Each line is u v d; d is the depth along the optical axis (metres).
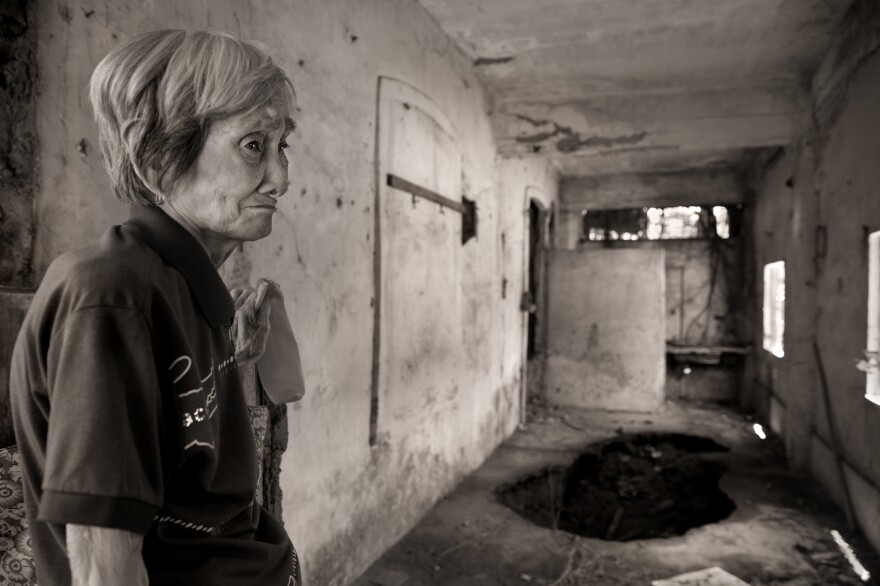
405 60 3.68
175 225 0.85
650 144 5.47
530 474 5.09
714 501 4.95
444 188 4.37
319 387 2.80
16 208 1.50
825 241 4.85
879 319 3.70
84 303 0.70
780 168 6.45
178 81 0.82
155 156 0.83
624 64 4.96
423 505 4.07
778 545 3.70
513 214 6.43
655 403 7.66
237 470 0.93
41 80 1.54
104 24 1.70
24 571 1.09
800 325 5.27
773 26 4.26
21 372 0.77
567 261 7.99
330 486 2.91
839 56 4.32
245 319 1.34
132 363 0.71
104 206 1.71
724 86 5.33
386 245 3.43
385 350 3.45
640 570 3.34
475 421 5.24
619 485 5.75
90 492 0.65
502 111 5.74
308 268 2.69
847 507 4.08
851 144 4.11
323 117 2.79
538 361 8.12
